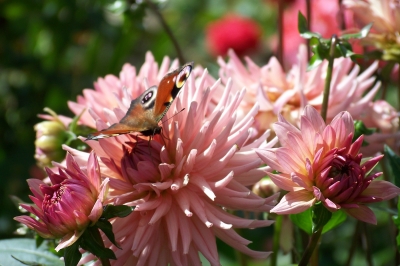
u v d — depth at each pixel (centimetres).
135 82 50
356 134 49
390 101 82
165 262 43
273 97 52
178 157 43
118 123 41
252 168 43
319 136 42
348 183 41
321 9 69
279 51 59
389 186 42
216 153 44
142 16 63
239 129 44
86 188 42
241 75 52
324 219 41
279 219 51
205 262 61
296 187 42
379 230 75
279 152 42
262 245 75
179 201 43
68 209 41
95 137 41
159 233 44
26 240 51
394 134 51
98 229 42
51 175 42
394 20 52
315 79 51
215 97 50
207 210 43
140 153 43
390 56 52
